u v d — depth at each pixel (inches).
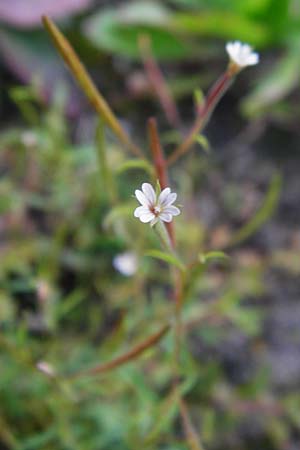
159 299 11.7
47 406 10.7
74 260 12.0
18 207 11.7
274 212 13.2
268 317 12.3
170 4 14.8
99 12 14.5
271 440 11.5
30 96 13.4
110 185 10.2
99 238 11.4
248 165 13.7
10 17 13.5
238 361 12.0
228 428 11.4
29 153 12.2
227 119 14.2
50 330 10.8
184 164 13.5
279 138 14.0
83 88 9.3
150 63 13.2
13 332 10.9
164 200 8.0
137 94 14.2
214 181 13.5
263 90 13.4
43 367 9.8
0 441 10.7
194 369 10.4
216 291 12.4
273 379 11.8
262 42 14.0
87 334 11.8
